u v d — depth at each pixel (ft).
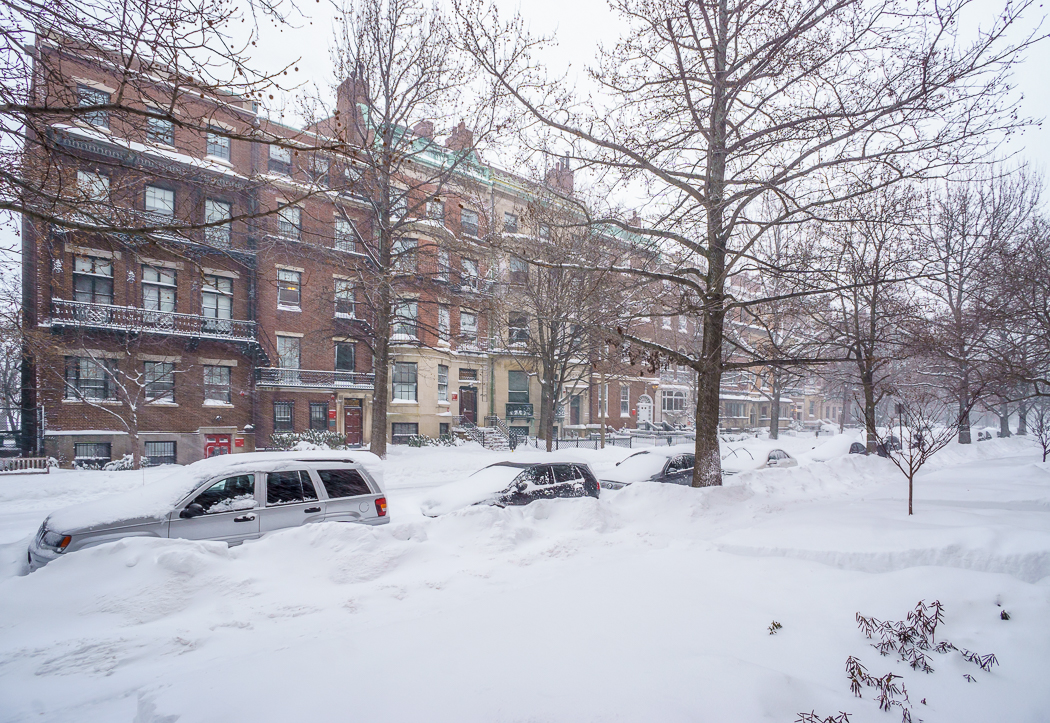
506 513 25.30
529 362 102.89
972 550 17.94
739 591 17.04
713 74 31.32
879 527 22.04
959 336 42.27
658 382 145.07
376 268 67.92
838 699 10.69
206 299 77.66
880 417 145.07
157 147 24.36
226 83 17.06
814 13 28.89
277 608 16.25
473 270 73.77
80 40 16.76
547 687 10.76
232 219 18.25
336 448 81.00
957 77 23.94
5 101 17.28
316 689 10.63
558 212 40.34
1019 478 43.01
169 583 16.71
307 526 20.80
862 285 30.58
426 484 54.34
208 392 77.71
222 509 22.52
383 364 66.69
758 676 10.96
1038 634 12.91
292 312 84.69
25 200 19.83
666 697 10.31
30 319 62.80
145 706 10.28
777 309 41.34
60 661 13.12
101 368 67.56
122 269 69.77
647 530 26.55
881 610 14.85
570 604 15.79
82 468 64.23
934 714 10.43
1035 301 42.24
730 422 168.35
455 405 103.55
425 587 18.24
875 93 27.40
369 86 58.23
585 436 118.93
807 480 42.70
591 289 32.73
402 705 10.07
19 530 34.58
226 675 11.27
